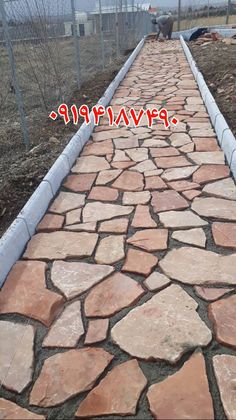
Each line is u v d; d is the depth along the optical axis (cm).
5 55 623
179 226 276
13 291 224
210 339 185
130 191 330
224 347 181
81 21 1234
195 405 156
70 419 156
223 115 484
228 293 213
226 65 739
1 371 177
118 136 466
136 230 275
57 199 325
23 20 561
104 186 342
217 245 253
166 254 248
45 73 618
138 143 438
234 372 169
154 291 218
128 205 309
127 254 250
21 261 250
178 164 373
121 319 200
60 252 256
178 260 241
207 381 166
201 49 1076
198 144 419
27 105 636
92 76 848
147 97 634
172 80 745
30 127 534
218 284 220
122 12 1307
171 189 328
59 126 523
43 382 171
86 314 205
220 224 275
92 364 177
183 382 166
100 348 185
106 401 161
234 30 1466
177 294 214
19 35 566
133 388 165
